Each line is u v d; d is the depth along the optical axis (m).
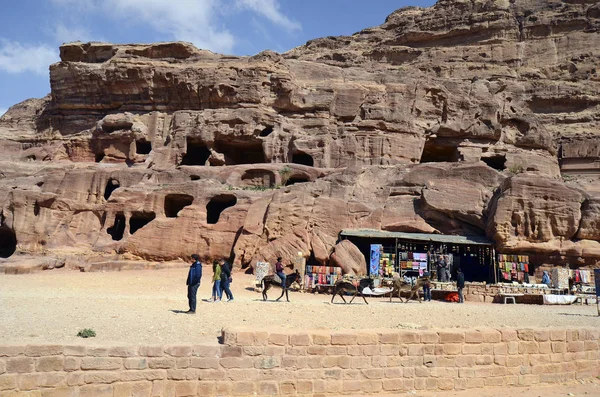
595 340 14.89
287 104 52.53
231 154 52.44
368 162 48.91
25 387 10.20
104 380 10.74
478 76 73.94
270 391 11.70
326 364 12.15
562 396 12.77
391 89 53.28
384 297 28.34
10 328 13.32
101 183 44.41
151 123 54.44
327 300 24.81
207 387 11.37
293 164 45.28
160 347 11.23
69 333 13.05
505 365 13.47
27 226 40.19
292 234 34.47
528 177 33.78
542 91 69.56
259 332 11.90
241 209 37.66
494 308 23.03
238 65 53.34
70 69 58.56
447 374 12.92
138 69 55.41
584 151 60.16
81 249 39.53
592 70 71.12
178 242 37.78
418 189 37.88
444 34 79.44
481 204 35.81
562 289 29.33
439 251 33.44
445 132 52.75
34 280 30.30
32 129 61.62
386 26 87.75
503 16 77.62
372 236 33.59
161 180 44.22
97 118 58.50
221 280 21.83
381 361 12.51
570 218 32.94
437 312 19.78
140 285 29.30
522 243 32.81
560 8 77.56
